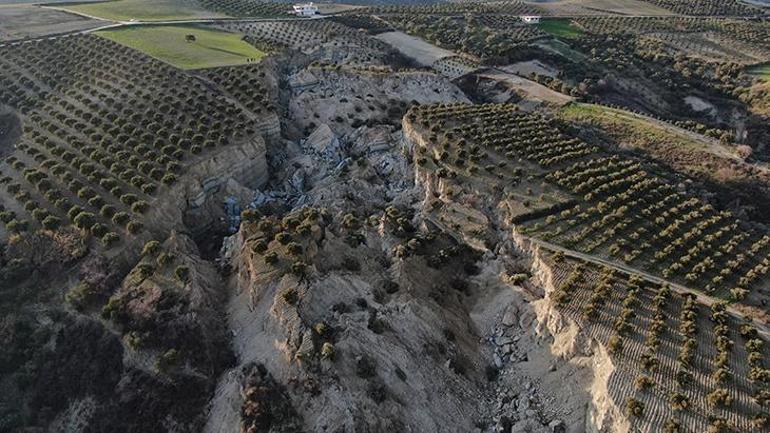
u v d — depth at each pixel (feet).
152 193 260.62
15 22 462.60
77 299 210.18
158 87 353.10
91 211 248.52
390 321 198.08
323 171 323.16
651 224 242.37
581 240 230.68
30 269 225.56
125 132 303.89
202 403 184.85
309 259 215.31
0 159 297.74
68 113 324.80
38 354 202.49
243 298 213.87
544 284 213.25
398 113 387.14
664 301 198.90
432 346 196.85
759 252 232.53
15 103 338.54
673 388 168.55
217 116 328.29
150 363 193.47
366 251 231.09
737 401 165.27
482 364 203.31
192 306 205.77
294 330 185.78
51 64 378.53
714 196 295.28
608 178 270.87
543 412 182.29
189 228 269.85
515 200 254.06
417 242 231.50
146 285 213.46
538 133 314.14
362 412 171.42
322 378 176.14
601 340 182.60
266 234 232.12
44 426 189.06
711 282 212.64
